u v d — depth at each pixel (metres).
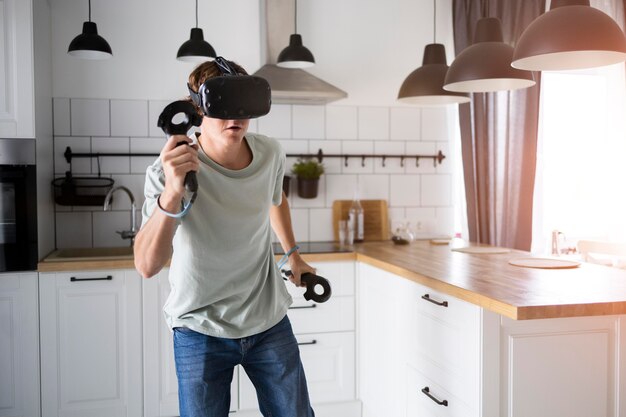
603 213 3.74
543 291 1.69
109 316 2.65
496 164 3.31
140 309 2.68
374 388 2.64
